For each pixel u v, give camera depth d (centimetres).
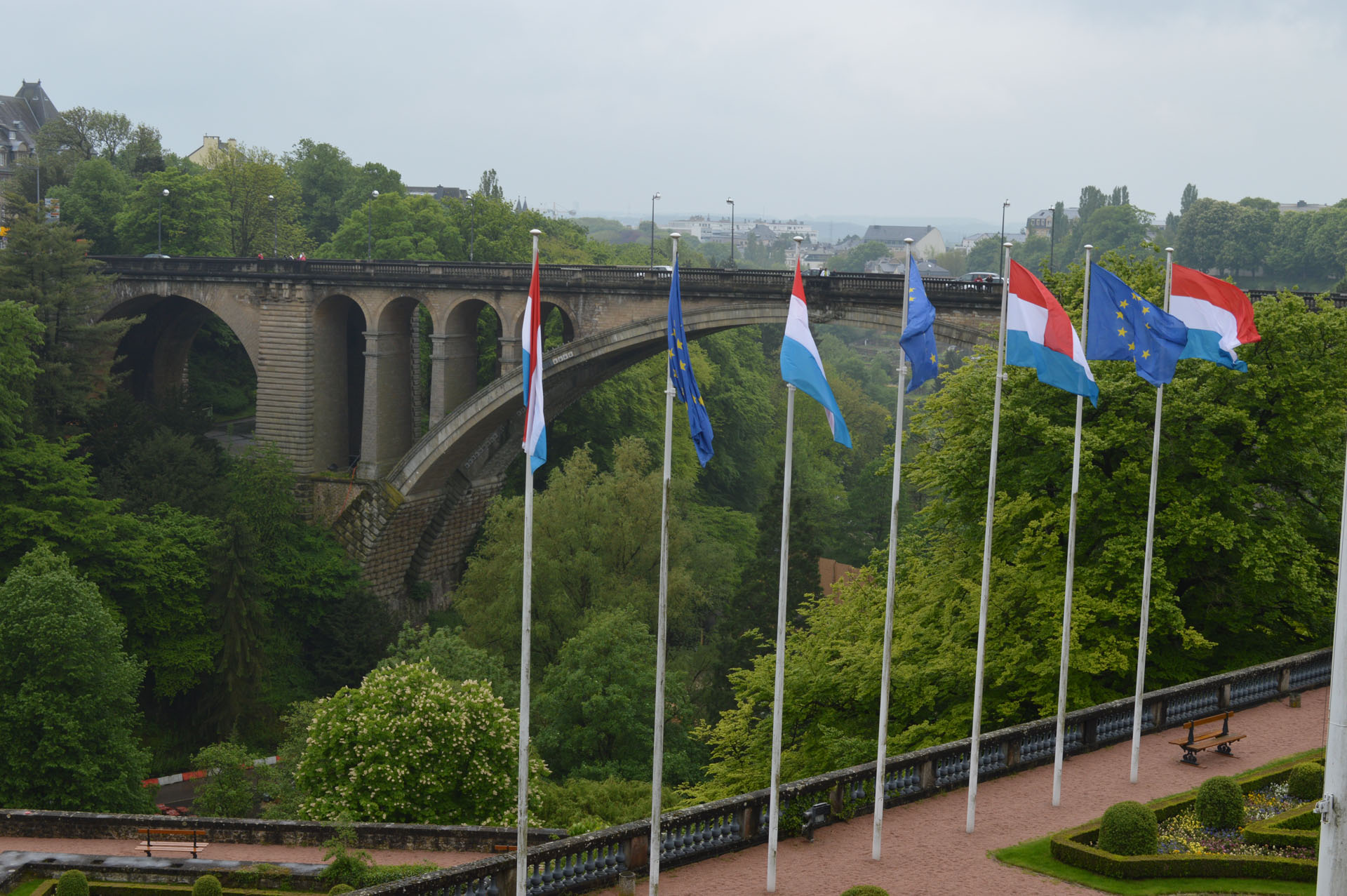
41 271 8331
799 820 2891
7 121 18350
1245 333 3120
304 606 8369
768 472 13250
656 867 2300
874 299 7288
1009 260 2847
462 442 8650
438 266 8512
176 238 11462
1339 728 1803
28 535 7019
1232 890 2597
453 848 3588
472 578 7744
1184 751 3481
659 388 11756
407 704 4431
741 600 7781
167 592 7394
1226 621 4441
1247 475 4434
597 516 7719
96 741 5528
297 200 14350
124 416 8769
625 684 6128
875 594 4731
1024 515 4444
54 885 3203
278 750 6581
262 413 8994
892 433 15912
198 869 3309
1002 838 2880
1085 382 2894
